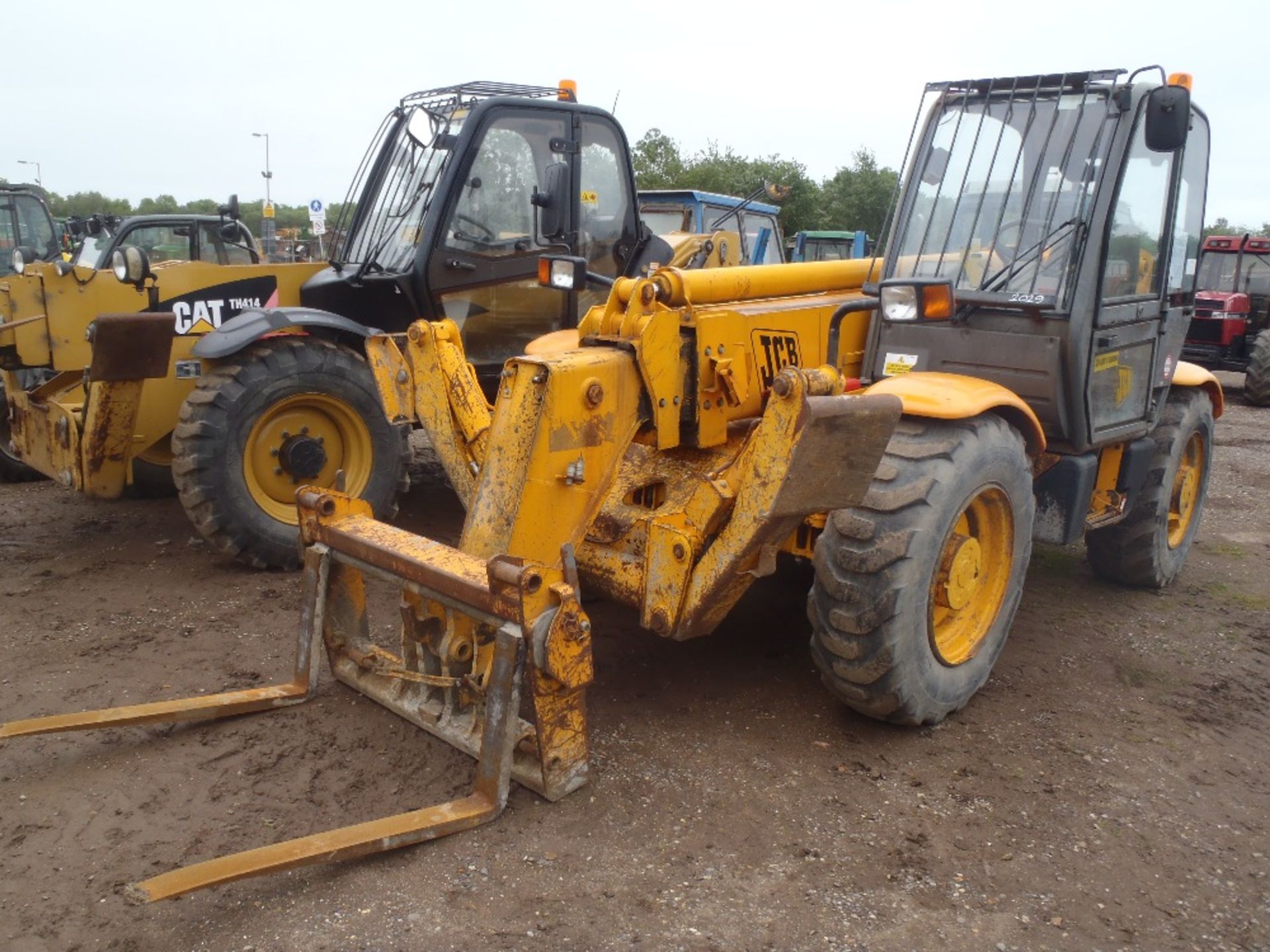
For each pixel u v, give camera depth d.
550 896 2.52
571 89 6.00
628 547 3.45
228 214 7.58
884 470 3.22
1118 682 4.02
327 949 2.31
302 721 3.35
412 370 4.00
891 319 3.27
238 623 4.34
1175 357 4.58
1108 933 2.49
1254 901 2.65
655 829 2.82
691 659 3.98
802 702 3.64
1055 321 3.67
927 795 3.07
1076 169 3.72
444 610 3.11
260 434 4.99
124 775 3.04
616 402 3.21
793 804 2.98
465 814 2.75
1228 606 5.00
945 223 4.00
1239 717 3.75
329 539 3.38
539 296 5.88
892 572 3.12
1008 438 3.47
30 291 5.36
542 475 3.01
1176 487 5.15
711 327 3.47
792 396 2.84
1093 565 5.16
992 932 2.47
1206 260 14.04
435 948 2.32
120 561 5.19
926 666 3.33
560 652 2.72
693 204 12.32
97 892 2.51
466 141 5.36
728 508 3.19
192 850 2.69
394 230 5.65
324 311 5.29
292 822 2.81
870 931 2.45
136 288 5.05
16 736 2.95
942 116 4.09
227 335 4.86
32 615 4.40
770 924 2.45
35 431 5.48
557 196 5.34
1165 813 3.05
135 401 4.82
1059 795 3.12
